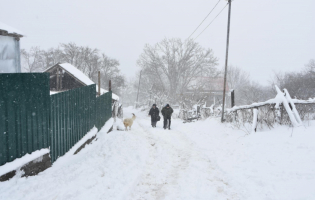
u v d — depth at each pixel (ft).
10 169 12.00
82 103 23.73
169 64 126.52
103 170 15.83
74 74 76.13
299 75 76.07
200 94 61.82
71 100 20.45
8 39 25.84
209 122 36.76
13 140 12.62
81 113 23.35
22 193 11.16
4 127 11.99
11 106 12.46
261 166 16.25
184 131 35.86
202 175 15.80
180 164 18.60
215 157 19.71
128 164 17.53
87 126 25.59
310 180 12.99
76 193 11.98
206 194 12.82
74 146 20.85
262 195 12.26
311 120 24.16
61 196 11.40
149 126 46.34
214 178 15.25
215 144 24.48
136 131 35.91
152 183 14.65
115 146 22.66
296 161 15.85
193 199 12.33
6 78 12.12
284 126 23.71
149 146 24.94
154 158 20.25
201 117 48.39
